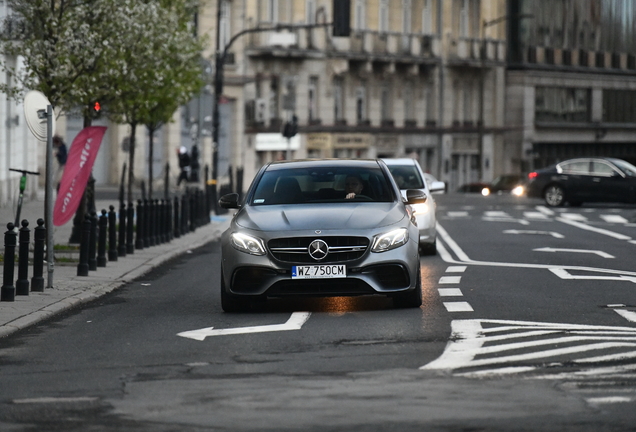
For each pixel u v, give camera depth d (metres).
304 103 93.19
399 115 103.38
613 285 22.75
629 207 60.56
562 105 127.31
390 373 12.84
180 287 24.33
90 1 31.36
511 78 119.81
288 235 18.39
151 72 34.94
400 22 102.31
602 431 9.93
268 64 90.06
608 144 136.50
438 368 13.12
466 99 113.19
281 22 90.81
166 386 12.40
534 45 122.38
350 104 97.94
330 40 94.75
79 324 18.23
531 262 28.62
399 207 19.52
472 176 114.38
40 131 23.56
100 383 12.76
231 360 14.07
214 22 84.00
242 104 87.56
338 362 13.69
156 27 35.00
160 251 33.47
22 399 11.94
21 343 16.23
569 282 23.39
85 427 10.46
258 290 18.47
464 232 41.81
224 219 52.78
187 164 75.00
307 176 20.33
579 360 13.55
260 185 20.22
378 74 100.12
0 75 49.34
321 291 18.38
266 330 16.69
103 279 25.19
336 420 10.47
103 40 31.27
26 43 30.84
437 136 108.12
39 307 19.81
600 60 133.12
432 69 106.25
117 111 37.12
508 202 67.00
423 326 16.77
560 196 60.88
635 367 13.03
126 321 18.47
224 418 10.65
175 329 17.25
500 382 12.20
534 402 11.11
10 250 20.77
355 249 18.38
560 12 126.38
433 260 29.73
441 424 10.24
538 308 19.03
